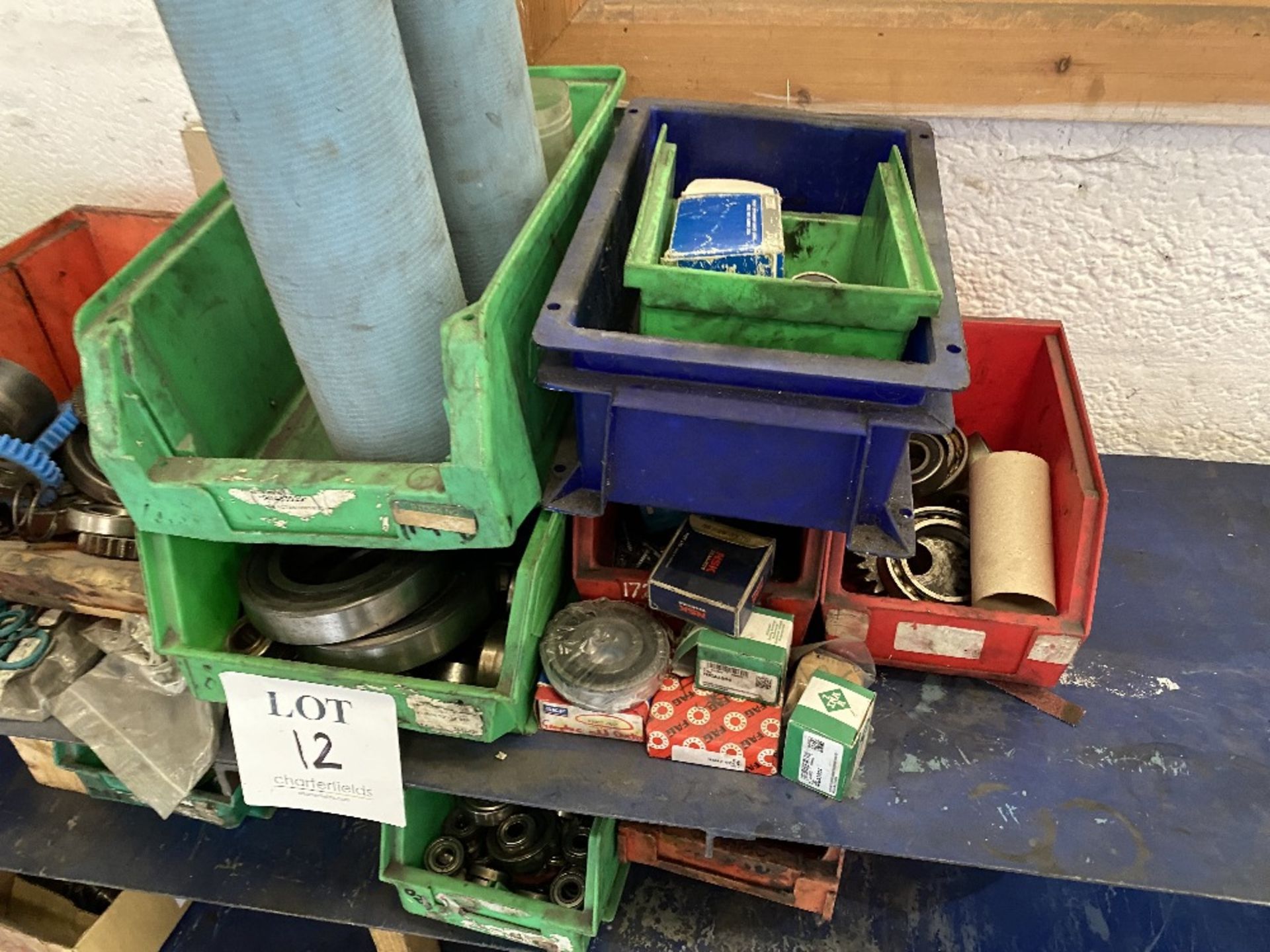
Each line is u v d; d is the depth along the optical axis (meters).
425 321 0.72
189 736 0.89
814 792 0.82
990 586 0.86
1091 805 0.81
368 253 0.65
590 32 1.02
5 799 1.14
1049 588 0.85
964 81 0.96
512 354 0.73
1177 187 1.00
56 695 0.89
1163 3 0.89
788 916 1.11
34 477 0.93
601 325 0.83
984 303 1.14
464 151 0.79
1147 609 0.99
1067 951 1.18
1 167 1.23
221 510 0.73
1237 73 0.91
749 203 0.82
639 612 0.88
